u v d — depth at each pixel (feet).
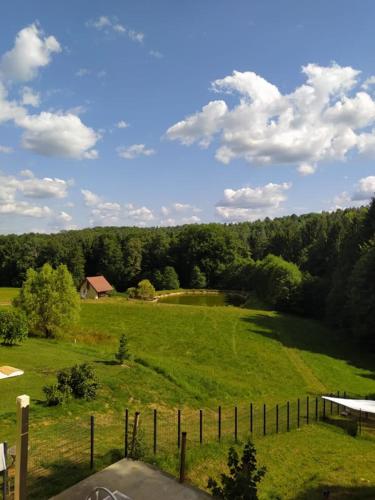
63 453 43.83
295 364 131.23
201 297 319.47
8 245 385.70
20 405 23.53
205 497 29.99
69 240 419.74
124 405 69.87
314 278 237.66
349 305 173.68
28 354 95.20
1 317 103.35
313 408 86.84
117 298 273.54
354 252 204.95
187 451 49.44
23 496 23.72
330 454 58.70
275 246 440.04
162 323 171.42
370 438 70.03
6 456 31.65
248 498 29.17
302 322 200.64
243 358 131.44
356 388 116.26
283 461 53.83
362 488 46.34
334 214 417.90
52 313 125.39
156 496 29.99
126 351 94.79
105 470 33.65
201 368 114.01
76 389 67.62
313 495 43.55
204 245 388.98
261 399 92.68
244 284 353.10
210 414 75.20
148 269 404.36
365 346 166.61
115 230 595.06
